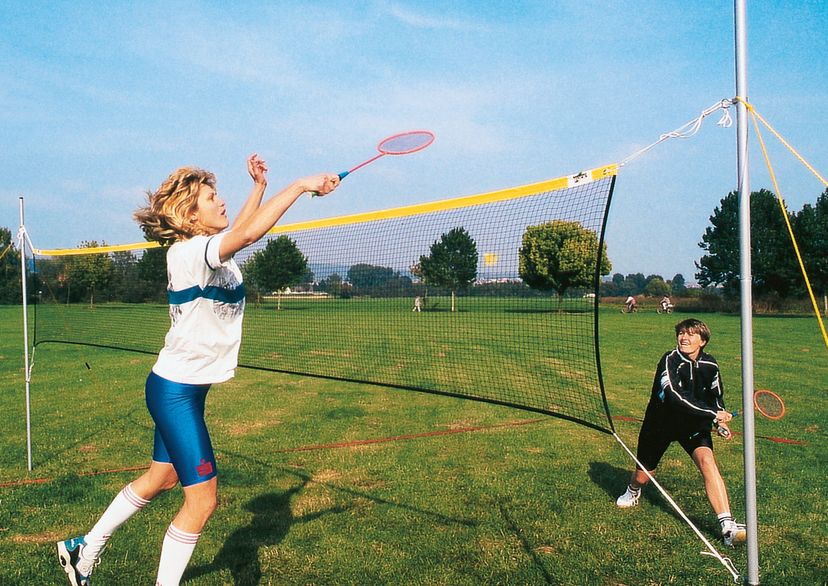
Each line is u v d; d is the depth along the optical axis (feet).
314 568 13.35
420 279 23.18
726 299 151.53
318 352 51.06
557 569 13.32
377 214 18.76
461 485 18.71
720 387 15.31
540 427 26.76
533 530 15.39
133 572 13.14
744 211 10.68
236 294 10.20
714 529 15.47
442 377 40.14
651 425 16.20
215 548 14.26
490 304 64.59
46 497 17.66
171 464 10.67
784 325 92.58
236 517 16.12
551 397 33.73
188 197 9.91
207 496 9.86
